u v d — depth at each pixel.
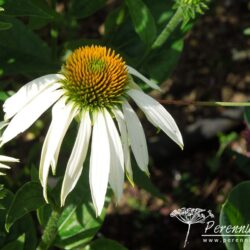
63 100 0.30
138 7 0.35
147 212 0.54
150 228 0.53
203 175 0.56
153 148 0.57
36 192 0.30
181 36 0.39
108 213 0.54
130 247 0.52
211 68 0.65
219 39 0.67
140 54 0.40
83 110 0.30
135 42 0.40
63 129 0.29
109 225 0.53
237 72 0.64
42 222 0.32
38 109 0.29
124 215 0.54
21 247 0.32
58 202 0.33
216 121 0.59
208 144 0.59
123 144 0.30
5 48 0.38
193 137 0.58
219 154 0.55
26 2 0.33
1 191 0.30
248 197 0.32
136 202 0.54
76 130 0.36
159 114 0.31
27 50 0.39
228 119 0.59
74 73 0.30
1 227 0.33
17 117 0.29
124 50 0.40
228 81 0.64
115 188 0.28
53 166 0.28
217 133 0.58
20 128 0.28
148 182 0.38
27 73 0.40
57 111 0.29
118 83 0.31
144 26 0.36
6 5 0.33
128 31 0.41
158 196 0.39
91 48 0.31
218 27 0.68
